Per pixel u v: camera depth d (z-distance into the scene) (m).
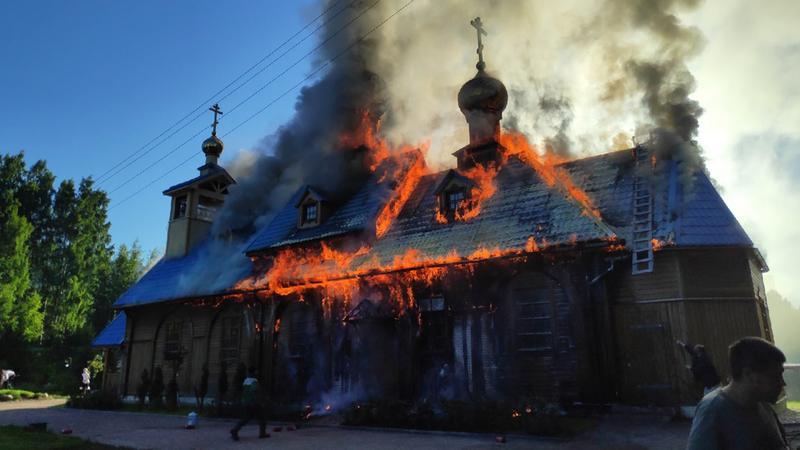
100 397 24.72
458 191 21.23
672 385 15.36
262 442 13.34
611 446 11.38
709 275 16.12
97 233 67.19
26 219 56.72
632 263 16.48
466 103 23.97
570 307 16.59
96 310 65.69
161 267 31.50
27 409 24.77
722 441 3.21
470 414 13.85
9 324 46.22
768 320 20.56
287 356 22.47
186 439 14.06
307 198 24.67
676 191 17.78
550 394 16.45
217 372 24.70
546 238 17.22
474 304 18.19
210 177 33.22
